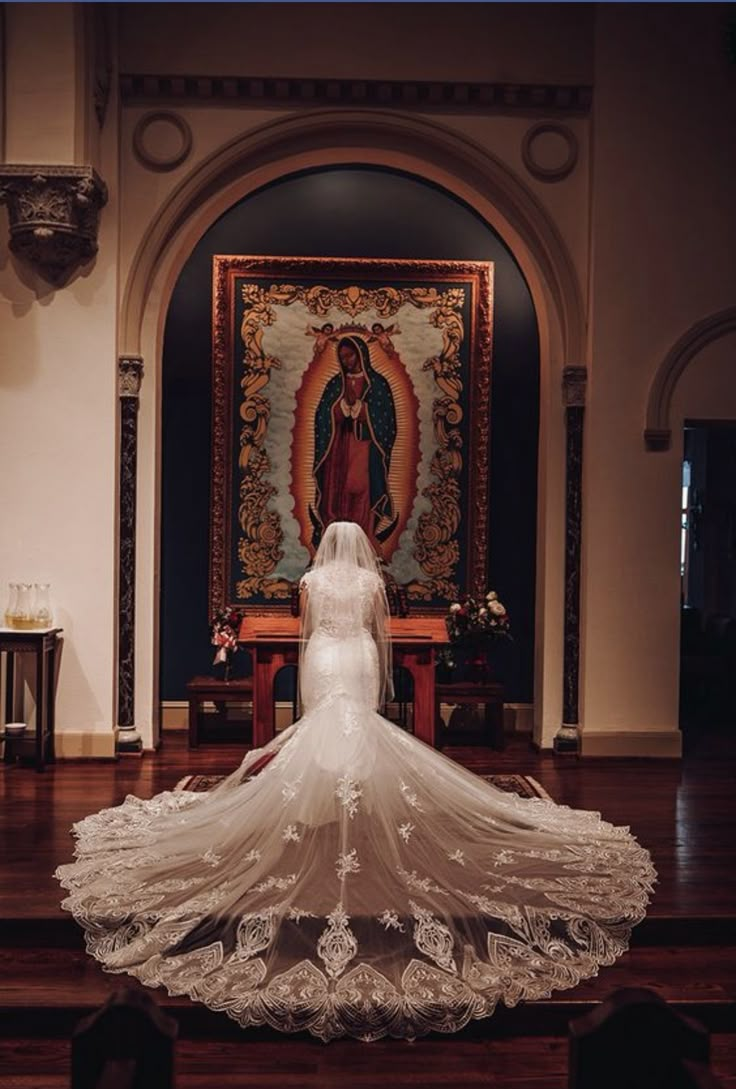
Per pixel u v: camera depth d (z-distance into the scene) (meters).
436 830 4.39
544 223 6.88
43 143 6.23
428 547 7.52
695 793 5.98
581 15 6.76
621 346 6.82
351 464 7.46
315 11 6.68
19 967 3.83
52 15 6.18
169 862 4.22
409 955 3.64
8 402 6.59
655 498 6.85
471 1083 3.33
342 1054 3.49
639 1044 1.88
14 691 6.64
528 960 3.70
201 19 6.64
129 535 6.79
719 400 6.83
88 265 6.59
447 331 7.43
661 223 6.79
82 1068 1.87
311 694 4.79
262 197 7.32
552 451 7.05
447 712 7.55
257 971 3.59
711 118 6.76
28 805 5.54
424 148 6.98
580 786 6.10
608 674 6.86
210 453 7.44
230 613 7.17
